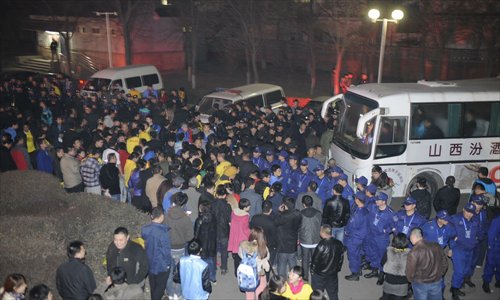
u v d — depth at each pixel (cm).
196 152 1161
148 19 3697
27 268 774
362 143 1298
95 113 1702
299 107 1928
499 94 1335
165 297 869
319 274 789
